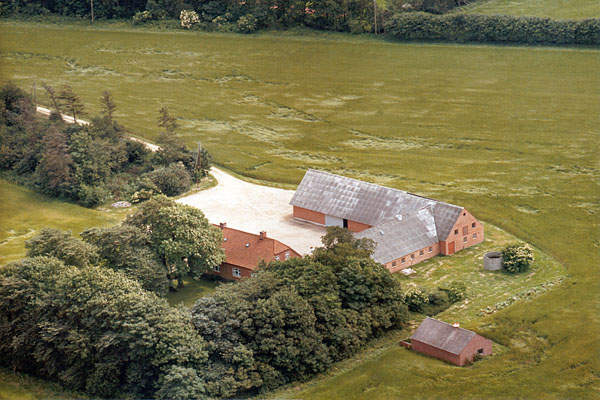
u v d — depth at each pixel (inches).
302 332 3646.7
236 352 3516.2
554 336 3897.6
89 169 5984.3
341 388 3526.1
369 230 4746.6
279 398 3462.1
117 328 3545.8
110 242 4175.7
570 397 3427.7
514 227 5305.1
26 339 3646.7
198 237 4360.2
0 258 4909.0
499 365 3668.8
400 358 3722.9
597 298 4259.4
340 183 5378.9
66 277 3742.6
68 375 3560.5
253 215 5590.6
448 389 3491.6
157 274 4205.2
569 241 5078.7
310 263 3998.5
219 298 3722.9
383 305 3983.8
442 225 4867.1
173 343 3467.0
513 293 4360.2
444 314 4163.4
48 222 5521.7
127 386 3518.7
